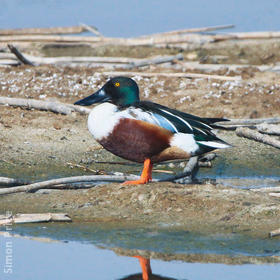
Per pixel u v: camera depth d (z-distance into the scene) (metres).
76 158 13.95
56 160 13.77
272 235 9.48
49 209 10.66
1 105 16.72
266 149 14.66
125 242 9.45
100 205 10.73
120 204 10.69
